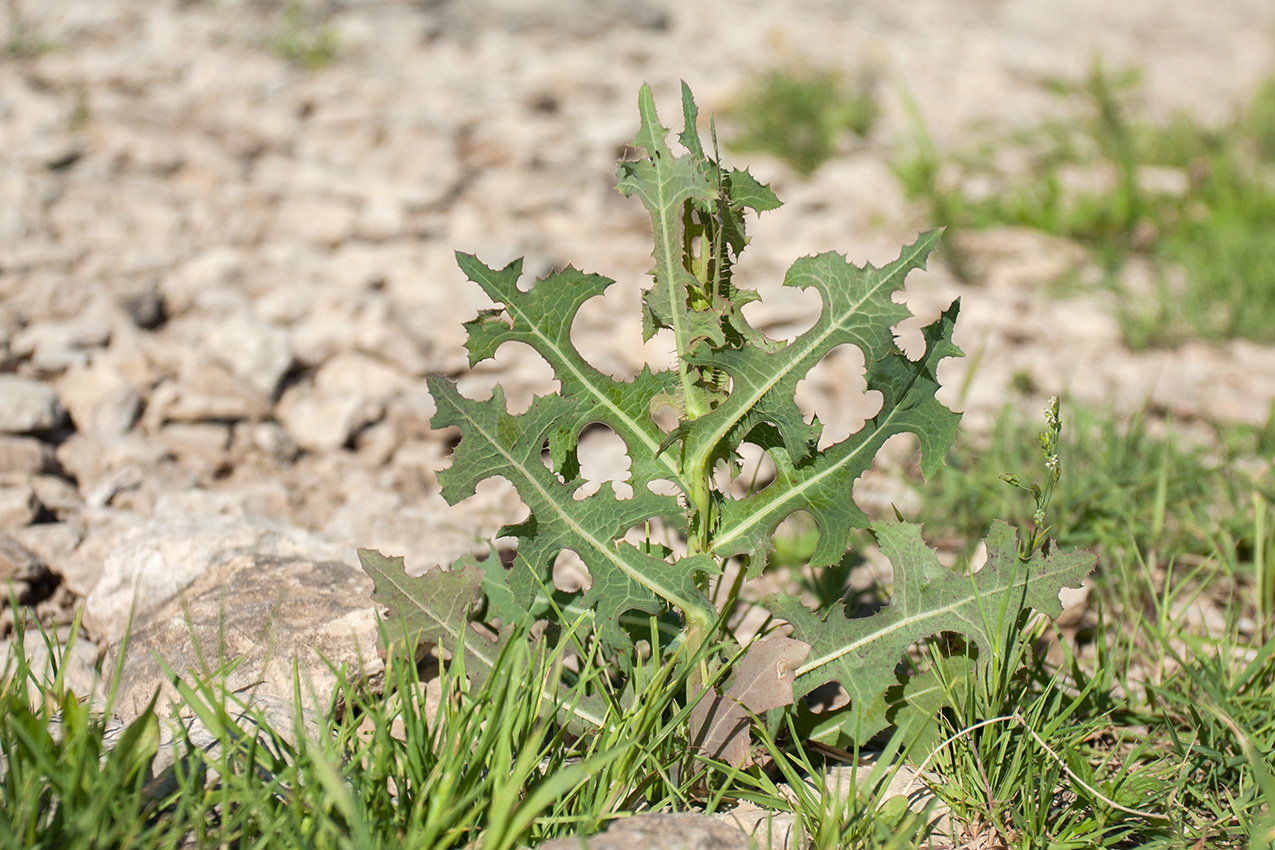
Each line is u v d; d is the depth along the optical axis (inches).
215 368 151.9
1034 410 161.3
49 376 144.8
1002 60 382.9
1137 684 95.8
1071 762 75.2
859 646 75.4
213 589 91.3
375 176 233.8
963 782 72.5
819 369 178.4
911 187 256.7
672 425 110.3
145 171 217.9
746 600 107.0
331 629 82.7
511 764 69.6
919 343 186.7
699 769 71.7
